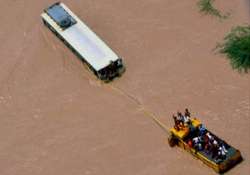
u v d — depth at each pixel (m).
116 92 187.50
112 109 183.12
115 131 177.38
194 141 164.38
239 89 181.00
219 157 160.88
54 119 184.38
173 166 166.50
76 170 171.00
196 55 192.75
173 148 170.12
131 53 197.12
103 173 168.88
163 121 177.00
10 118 187.50
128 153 171.62
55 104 188.25
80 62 197.75
